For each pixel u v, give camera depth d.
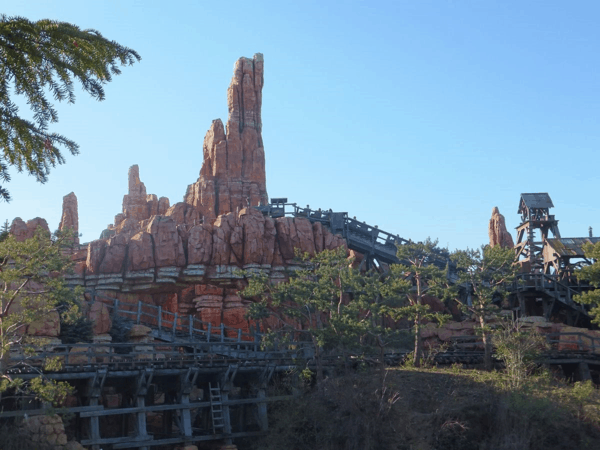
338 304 47.22
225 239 58.09
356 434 35.12
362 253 66.81
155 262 56.12
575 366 46.84
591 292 42.44
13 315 31.14
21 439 30.59
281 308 54.69
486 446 34.44
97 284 56.41
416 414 36.12
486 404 36.47
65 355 33.97
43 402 32.44
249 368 40.47
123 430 39.81
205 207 94.69
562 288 59.34
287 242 60.09
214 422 38.34
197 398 49.59
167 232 56.97
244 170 100.19
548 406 36.34
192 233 57.50
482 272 47.53
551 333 48.06
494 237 80.00
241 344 44.41
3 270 32.25
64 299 35.19
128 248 56.56
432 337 52.44
